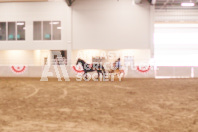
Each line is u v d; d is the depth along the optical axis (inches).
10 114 267.1
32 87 493.7
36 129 210.4
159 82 588.1
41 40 909.8
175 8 888.3
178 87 490.6
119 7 883.4
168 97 374.9
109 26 889.5
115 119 246.7
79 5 889.5
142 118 251.4
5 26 922.7
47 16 901.8
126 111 283.0
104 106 310.0
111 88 478.9
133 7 882.8
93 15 889.5
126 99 358.6
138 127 219.5
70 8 889.5
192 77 733.9
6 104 323.0
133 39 887.7
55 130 207.6
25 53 945.5
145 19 883.4
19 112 277.0
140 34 885.8
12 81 610.5
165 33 952.3
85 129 211.0
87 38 892.6
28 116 258.2
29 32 911.7
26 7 909.8
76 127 217.0
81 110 287.0
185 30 954.7
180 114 269.7
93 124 227.6
